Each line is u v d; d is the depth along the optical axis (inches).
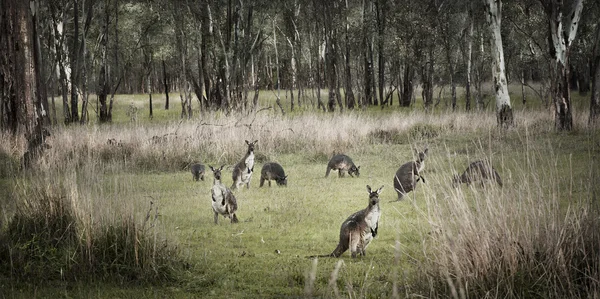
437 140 1047.0
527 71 2637.8
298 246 418.6
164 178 778.8
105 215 366.9
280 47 2773.1
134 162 860.6
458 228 295.6
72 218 372.2
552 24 1113.4
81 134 975.6
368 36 2212.1
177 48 2186.3
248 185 700.7
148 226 372.5
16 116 954.7
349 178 753.0
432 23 1989.4
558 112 1112.8
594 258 261.9
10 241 355.9
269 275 343.9
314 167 872.3
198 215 536.1
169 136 979.9
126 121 2062.0
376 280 320.2
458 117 1235.9
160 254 352.8
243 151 952.3
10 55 932.0
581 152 777.6
